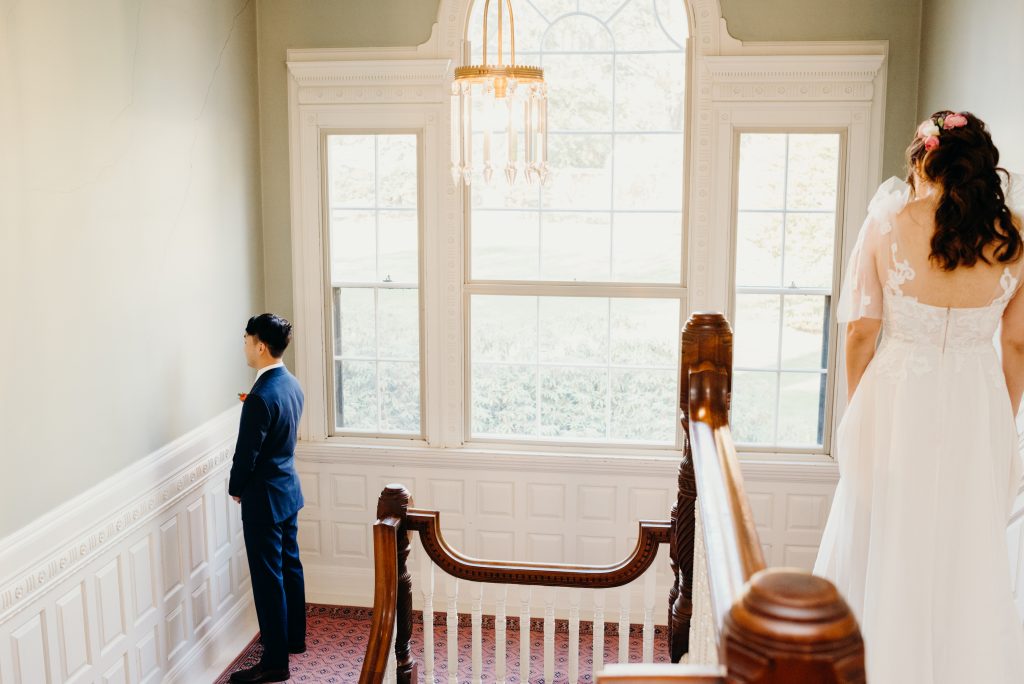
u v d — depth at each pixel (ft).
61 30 10.88
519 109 11.43
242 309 16.11
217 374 15.21
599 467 16.53
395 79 16.14
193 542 14.48
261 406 13.61
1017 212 7.17
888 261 7.22
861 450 7.54
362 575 17.53
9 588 10.20
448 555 9.86
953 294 7.01
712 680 2.58
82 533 11.49
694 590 6.62
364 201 16.79
